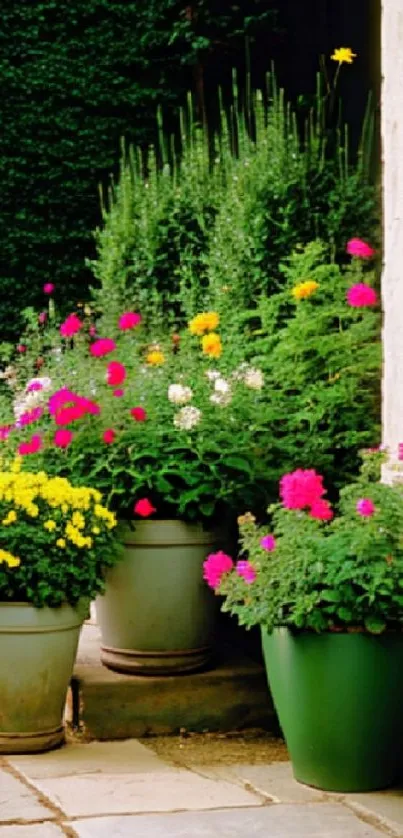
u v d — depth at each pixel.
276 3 10.34
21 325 10.36
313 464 5.54
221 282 7.25
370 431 5.88
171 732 4.97
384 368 4.66
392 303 4.61
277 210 7.12
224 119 8.47
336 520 4.24
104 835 3.65
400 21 4.60
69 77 10.44
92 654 5.31
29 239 10.39
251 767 4.50
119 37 10.57
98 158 10.54
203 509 4.91
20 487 4.58
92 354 6.20
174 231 8.23
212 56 10.55
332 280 6.25
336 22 9.86
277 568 4.14
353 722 4.03
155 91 10.59
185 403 5.28
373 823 3.82
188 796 4.08
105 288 8.66
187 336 6.39
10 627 4.44
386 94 4.68
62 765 4.44
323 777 4.15
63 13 10.41
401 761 4.17
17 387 6.58
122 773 4.36
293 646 4.07
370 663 3.98
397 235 4.59
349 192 7.29
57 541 4.48
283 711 4.21
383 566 3.96
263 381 5.80
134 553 4.93
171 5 10.47
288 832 3.72
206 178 8.38
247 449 5.10
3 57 10.34
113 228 8.89
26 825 3.74
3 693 4.51
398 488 4.26
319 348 6.03
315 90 9.93
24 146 10.38
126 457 5.02
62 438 4.96
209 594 5.02
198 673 5.05
